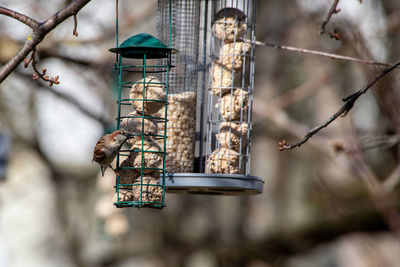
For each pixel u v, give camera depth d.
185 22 10.01
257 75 17.31
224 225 16.78
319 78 14.91
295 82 17.09
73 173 18.73
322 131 15.09
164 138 8.46
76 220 18.06
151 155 8.26
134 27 15.23
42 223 22.62
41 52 14.04
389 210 8.12
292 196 16.39
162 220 17.16
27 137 18.36
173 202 17.36
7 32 14.06
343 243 20.22
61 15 7.15
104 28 14.67
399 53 10.74
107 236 14.41
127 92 15.75
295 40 16.22
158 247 16.98
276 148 17.05
